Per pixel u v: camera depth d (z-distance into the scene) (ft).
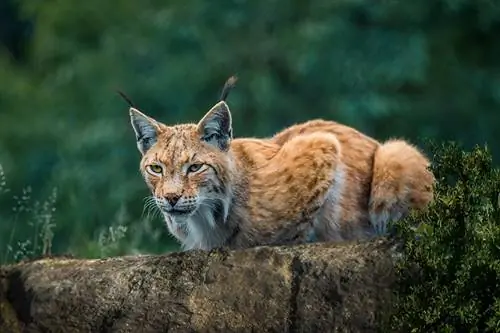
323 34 80.74
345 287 32.04
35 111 93.61
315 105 81.41
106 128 82.64
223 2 85.87
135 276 33.17
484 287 31.27
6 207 87.66
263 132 79.56
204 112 83.46
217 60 83.97
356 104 78.28
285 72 85.05
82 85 89.56
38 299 33.45
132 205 76.28
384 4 82.64
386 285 31.89
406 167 36.58
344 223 36.78
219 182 35.40
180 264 33.06
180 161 34.96
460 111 83.46
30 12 100.12
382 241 32.50
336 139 36.99
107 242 46.01
